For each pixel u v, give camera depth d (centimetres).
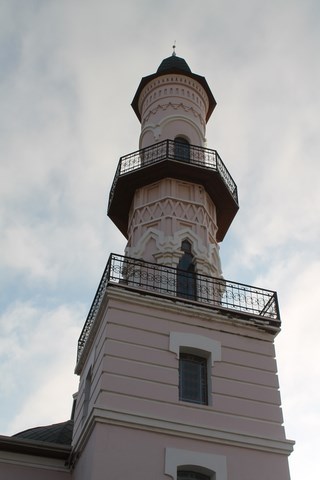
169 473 1691
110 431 1712
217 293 2256
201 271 2397
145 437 1739
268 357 2088
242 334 2108
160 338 1981
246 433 1850
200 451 1770
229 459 1784
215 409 1883
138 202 2673
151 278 2234
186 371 1984
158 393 1848
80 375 2380
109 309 1983
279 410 1966
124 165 2725
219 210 2806
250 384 1992
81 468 1878
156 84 3209
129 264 2225
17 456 2073
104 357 1870
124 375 1848
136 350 1920
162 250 2406
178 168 2622
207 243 2520
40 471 2061
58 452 2091
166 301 2064
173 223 2508
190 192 2658
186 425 1795
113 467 1648
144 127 3083
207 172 2634
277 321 2172
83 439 1881
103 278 2125
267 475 1794
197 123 3061
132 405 1792
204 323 2080
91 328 2164
